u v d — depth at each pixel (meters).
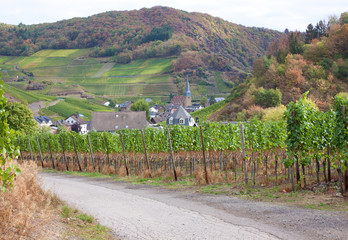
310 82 104.19
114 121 92.94
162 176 20.09
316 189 11.62
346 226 7.28
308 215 8.41
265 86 111.75
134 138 25.84
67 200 12.40
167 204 11.30
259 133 18.47
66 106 153.25
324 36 135.88
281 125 19.28
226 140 21.55
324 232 6.99
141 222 8.77
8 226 6.51
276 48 150.00
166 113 168.25
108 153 27.33
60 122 123.94
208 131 21.86
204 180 16.14
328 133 12.95
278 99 95.69
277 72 113.00
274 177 15.91
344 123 11.20
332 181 12.67
